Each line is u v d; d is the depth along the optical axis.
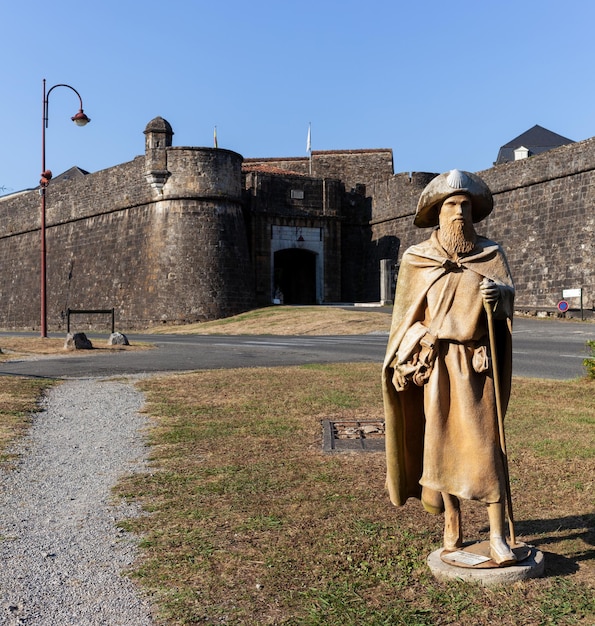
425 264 4.85
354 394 12.45
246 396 12.61
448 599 4.40
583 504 6.23
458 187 4.82
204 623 4.26
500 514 4.72
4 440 9.55
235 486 7.07
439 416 4.69
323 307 44.56
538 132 72.94
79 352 24.00
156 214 47.34
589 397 11.62
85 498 6.97
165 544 5.58
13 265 61.66
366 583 4.72
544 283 38.31
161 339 31.83
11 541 5.81
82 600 4.65
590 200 35.78
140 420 10.85
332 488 6.92
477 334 4.69
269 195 50.44
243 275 47.69
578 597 4.36
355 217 54.38
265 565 5.07
